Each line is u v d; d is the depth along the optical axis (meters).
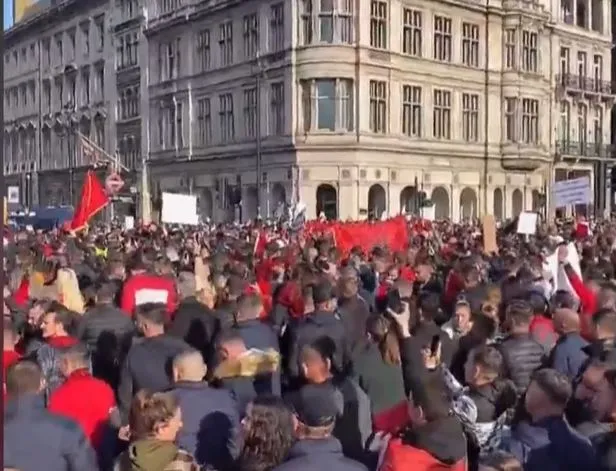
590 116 65.25
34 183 82.81
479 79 56.03
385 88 49.81
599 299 10.05
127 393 8.01
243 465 5.60
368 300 13.25
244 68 52.41
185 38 58.28
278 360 8.52
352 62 47.91
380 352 8.07
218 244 24.19
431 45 52.81
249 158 52.06
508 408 6.92
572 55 63.56
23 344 9.83
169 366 7.96
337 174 47.94
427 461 5.43
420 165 52.03
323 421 5.54
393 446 5.56
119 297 12.67
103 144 70.75
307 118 48.31
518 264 14.96
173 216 25.92
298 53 48.06
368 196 49.28
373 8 49.09
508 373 8.12
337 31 47.78
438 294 12.50
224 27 54.41
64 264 14.51
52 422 6.18
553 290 13.73
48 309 9.12
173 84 59.38
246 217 52.28
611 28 69.38
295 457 5.47
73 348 7.52
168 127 60.41
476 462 6.21
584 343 8.38
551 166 60.88
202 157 56.06
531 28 58.38
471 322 9.18
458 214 54.62
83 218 24.89
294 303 11.66
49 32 80.62
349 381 7.86
